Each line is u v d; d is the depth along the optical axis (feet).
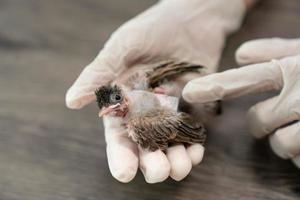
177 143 1.62
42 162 1.80
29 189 1.75
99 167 1.79
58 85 1.98
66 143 1.84
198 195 1.72
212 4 1.94
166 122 1.58
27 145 1.84
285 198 1.70
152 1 2.23
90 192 1.74
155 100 1.61
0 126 1.88
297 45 1.76
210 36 1.89
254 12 2.13
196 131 1.63
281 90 1.69
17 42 2.11
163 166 1.56
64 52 2.07
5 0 2.25
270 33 2.06
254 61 1.75
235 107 1.88
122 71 1.72
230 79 1.65
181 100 1.70
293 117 1.66
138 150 1.63
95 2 2.23
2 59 2.06
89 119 1.89
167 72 1.71
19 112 1.92
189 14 1.89
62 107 1.92
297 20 2.09
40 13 2.20
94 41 2.10
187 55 1.84
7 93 1.97
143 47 1.76
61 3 2.23
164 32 1.81
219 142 1.81
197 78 1.68
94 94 1.64
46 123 1.89
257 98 1.90
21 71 2.02
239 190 1.72
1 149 1.83
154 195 1.72
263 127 1.71
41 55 2.06
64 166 1.79
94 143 1.84
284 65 1.65
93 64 1.69
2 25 2.16
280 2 2.16
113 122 1.66
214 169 1.76
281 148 1.69
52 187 1.75
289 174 1.74
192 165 1.64
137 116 1.59
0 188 1.75
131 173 1.57
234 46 2.02
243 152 1.79
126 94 1.61
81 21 2.16
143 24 1.80
